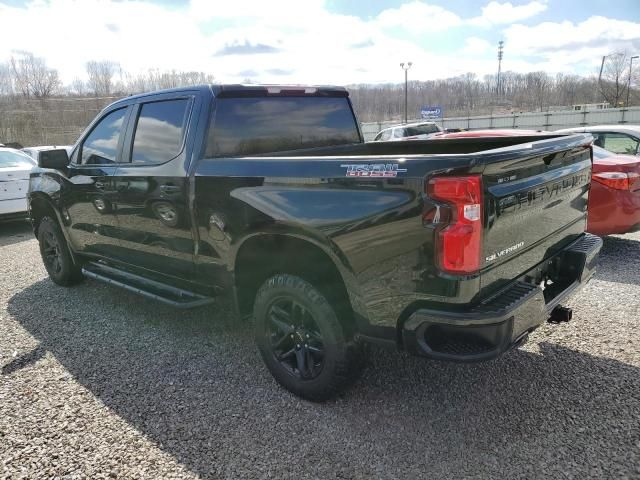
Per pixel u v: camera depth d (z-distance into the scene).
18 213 8.61
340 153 4.15
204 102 3.42
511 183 2.51
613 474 2.39
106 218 4.20
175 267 3.73
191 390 3.28
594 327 3.93
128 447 2.72
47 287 5.54
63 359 3.77
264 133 3.71
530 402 3.00
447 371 3.39
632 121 35.12
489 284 2.45
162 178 3.54
